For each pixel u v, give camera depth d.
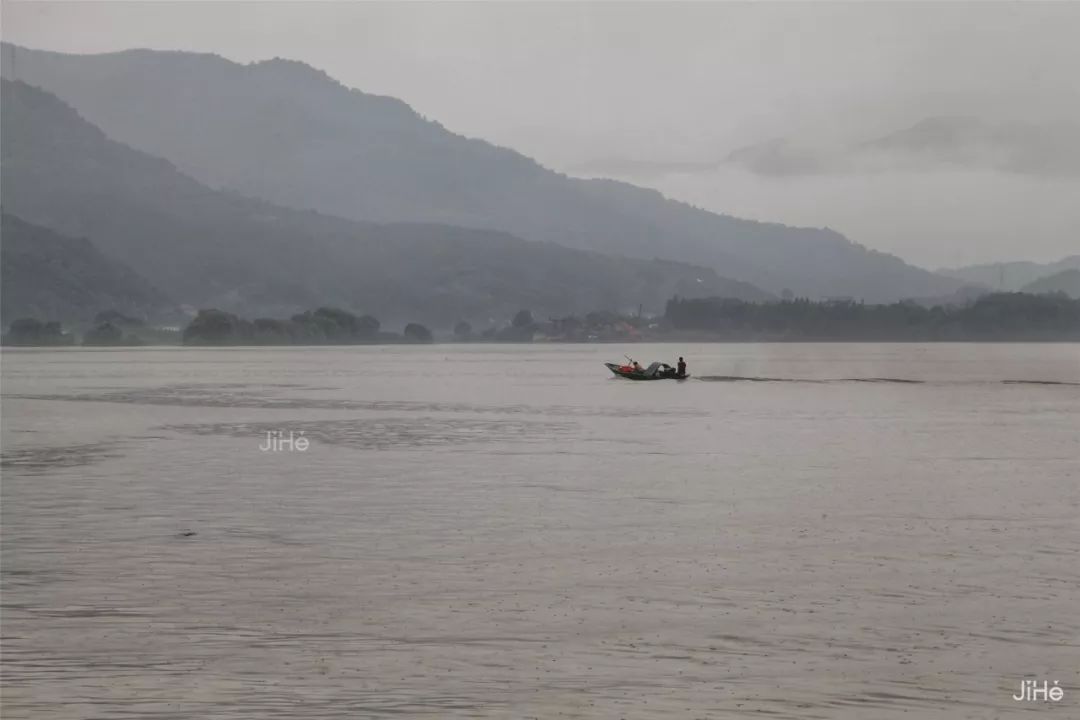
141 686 26.03
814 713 24.58
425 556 38.72
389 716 24.41
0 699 25.25
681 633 29.80
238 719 24.20
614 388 162.50
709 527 44.00
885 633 29.78
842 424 95.19
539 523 44.94
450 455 70.25
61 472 62.03
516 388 164.12
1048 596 33.25
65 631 29.94
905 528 43.69
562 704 25.02
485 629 30.09
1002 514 46.94
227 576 35.78
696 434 85.44
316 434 86.62
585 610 31.88
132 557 38.59
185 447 76.25
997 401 129.00
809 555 38.75
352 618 31.14
